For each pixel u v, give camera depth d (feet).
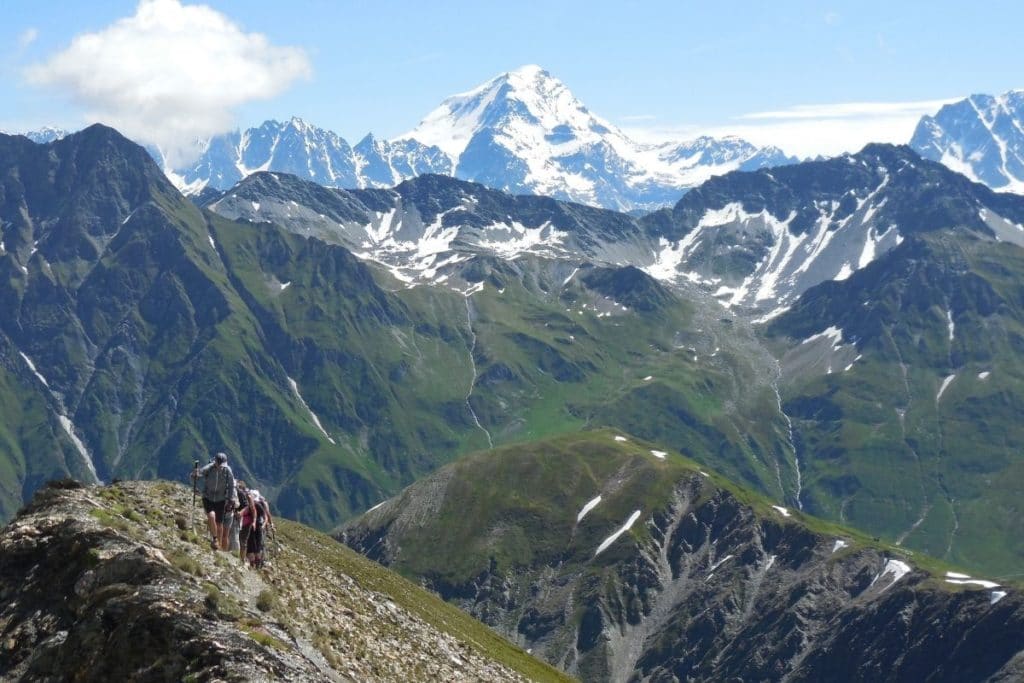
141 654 99.50
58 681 101.55
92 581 111.24
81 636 103.96
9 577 118.21
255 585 139.33
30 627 110.93
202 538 144.15
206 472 145.59
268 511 155.02
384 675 148.36
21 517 133.90
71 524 120.98
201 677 95.25
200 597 108.99
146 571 111.04
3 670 107.24
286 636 116.57
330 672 113.19
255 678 94.68
